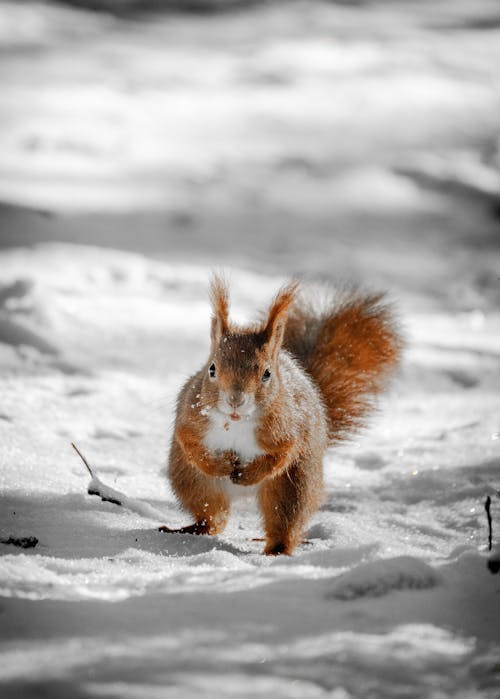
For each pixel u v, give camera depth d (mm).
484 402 13641
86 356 14227
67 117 33375
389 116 36031
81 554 7586
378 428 12594
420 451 11625
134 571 7000
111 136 31719
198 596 6125
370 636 5617
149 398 12805
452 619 5953
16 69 40031
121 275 18594
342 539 8859
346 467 11211
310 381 10031
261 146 32000
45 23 49406
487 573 6742
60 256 19219
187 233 23797
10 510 8547
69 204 24719
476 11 57219
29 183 26250
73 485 9602
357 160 30953
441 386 14422
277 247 23578
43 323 15102
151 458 10945
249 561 7828
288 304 8570
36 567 6762
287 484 8758
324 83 40188
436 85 40156
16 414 11570
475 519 9492
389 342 11039
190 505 8984
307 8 56500
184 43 47531
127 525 8547
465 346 16453
